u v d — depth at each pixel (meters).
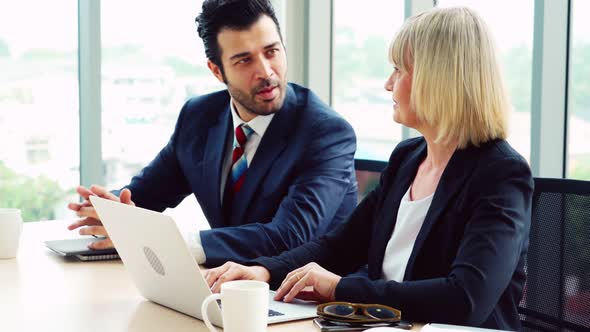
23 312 1.66
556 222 1.91
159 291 1.69
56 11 3.57
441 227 1.75
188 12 3.84
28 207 3.63
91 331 1.53
